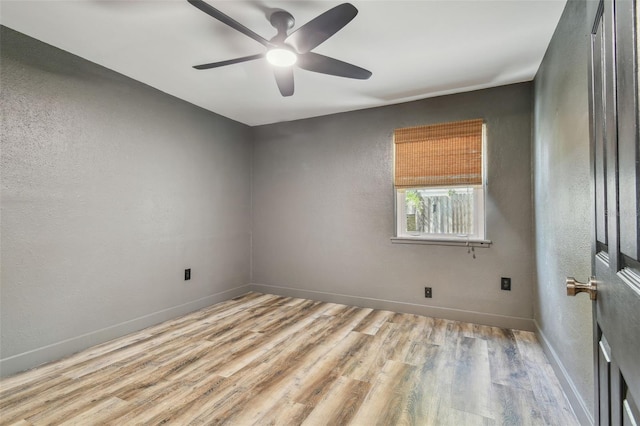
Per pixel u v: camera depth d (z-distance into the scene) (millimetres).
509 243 3016
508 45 2307
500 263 3047
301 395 1949
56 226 2400
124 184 2848
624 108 637
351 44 2299
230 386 2041
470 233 3238
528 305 2945
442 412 1789
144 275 3014
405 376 2160
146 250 3031
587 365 1604
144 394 1952
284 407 1834
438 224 3381
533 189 2900
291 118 4020
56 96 2393
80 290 2539
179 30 2137
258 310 3549
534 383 2068
